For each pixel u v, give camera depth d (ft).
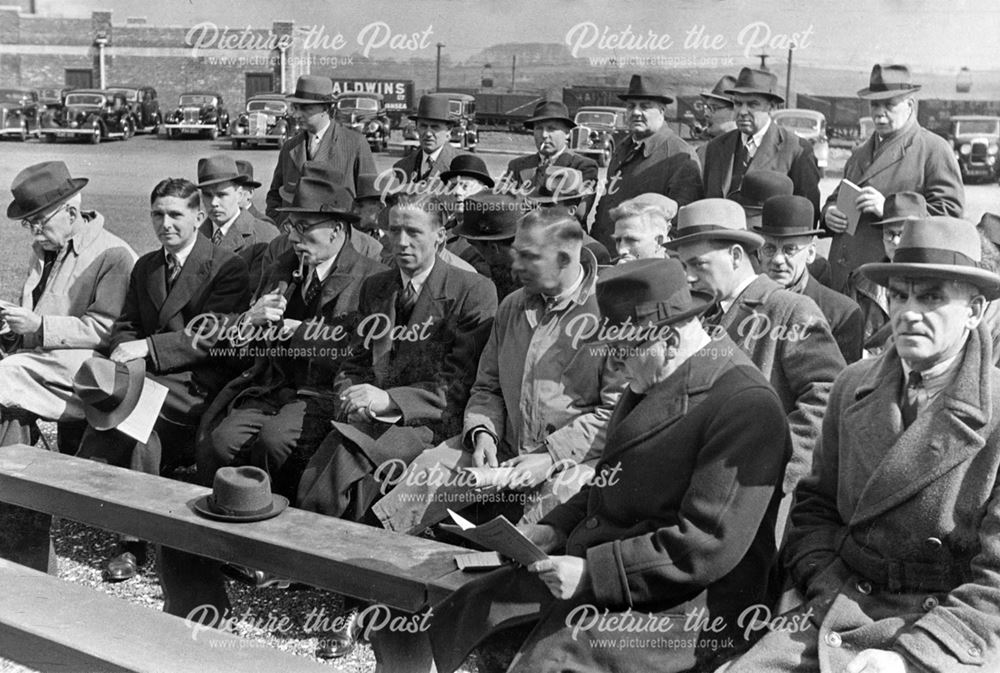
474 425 15.58
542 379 15.02
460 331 16.94
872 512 10.30
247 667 11.82
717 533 10.22
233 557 13.08
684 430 10.63
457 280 17.16
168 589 14.87
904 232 10.34
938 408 10.03
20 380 19.80
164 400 18.86
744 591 10.84
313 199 17.76
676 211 17.65
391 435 16.21
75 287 20.76
